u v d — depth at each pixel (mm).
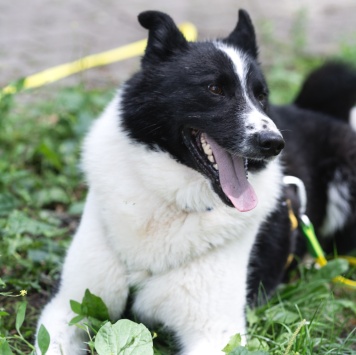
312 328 7344
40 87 12992
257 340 7137
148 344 6039
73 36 16953
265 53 16797
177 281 6863
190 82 6914
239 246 7008
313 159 9344
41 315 7109
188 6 20047
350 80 10086
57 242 9031
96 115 12008
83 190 10742
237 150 6750
